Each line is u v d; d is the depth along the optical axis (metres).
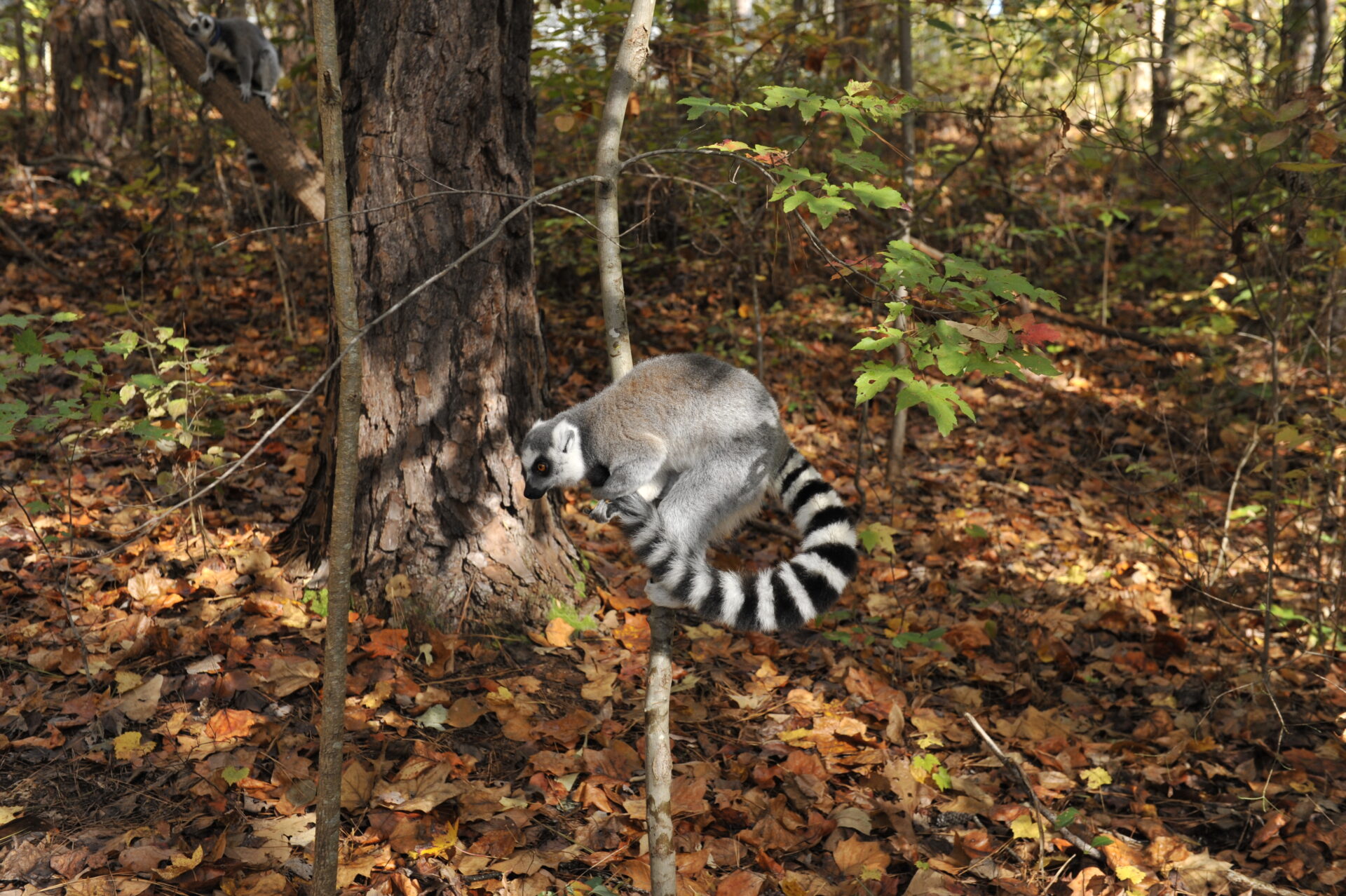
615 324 3.26
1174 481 6.77
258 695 4.16
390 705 4.32
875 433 8.80
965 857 3.89
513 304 5.01
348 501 2.68
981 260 9.46
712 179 7.79
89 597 4.81
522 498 5.07
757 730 4.64
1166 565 6.42
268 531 5.69
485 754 4.14
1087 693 5.42
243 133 6.22
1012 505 7.65
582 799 3.93
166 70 10.70
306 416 7.36
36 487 5.48
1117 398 9.53
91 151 12.41
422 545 4.88
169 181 10.20
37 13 11.91
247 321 9.38
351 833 3.58
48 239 10.85
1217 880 3.82
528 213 4.97
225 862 3.30
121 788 3.63
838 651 5.52
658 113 8.72
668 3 6.67
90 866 3.25
